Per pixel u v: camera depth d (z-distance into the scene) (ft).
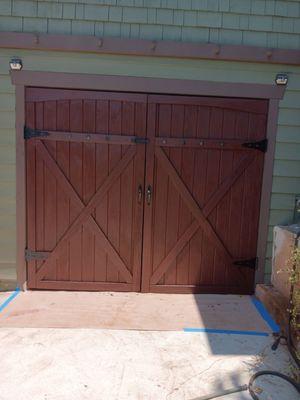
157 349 8.81
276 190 11.71
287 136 11.51
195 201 11.65
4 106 11.17
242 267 11.93
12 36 10.79
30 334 9.27
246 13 11.05
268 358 8.59
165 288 11.85
